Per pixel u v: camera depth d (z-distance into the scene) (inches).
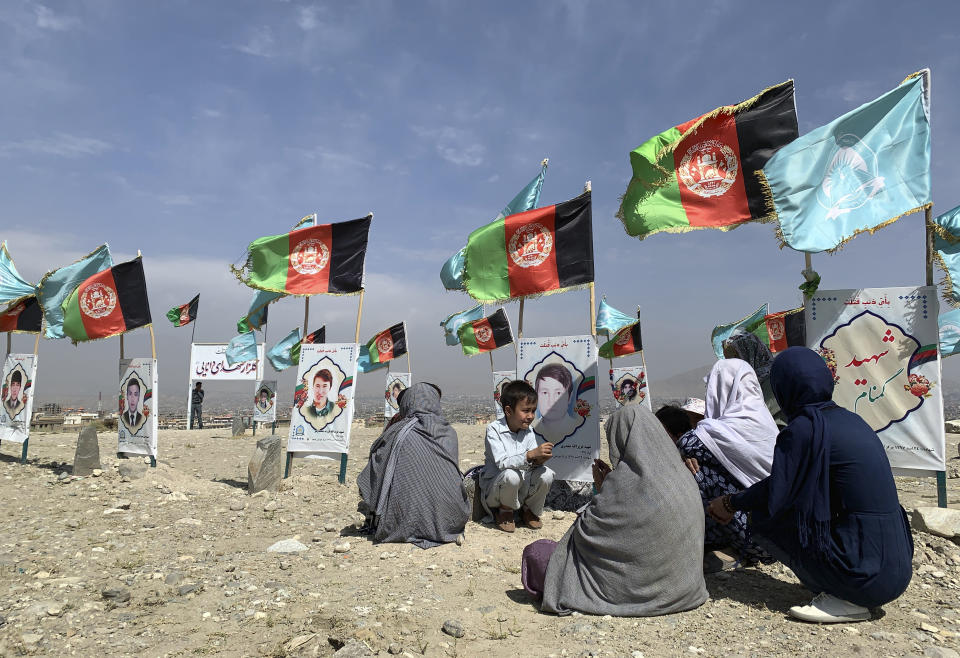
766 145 244.2
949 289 249.9
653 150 253.4
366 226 338.0
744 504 146.9
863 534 133.0
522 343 293.4
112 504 275.7
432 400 233.6
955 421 558.6
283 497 295.9
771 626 134.5
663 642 126.4
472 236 299.9
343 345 338.0
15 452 475.2
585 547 147.9
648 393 598.2
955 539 186.4
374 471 222.8
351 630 132.5
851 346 226.8
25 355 419.5
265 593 160.7
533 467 229.8
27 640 127.6
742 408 171.5
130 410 390.0
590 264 278.1
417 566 185.3
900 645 123.6
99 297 389.1
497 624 139.1
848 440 135.5
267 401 775.1
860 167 215.2
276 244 343.3
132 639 131.0
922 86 215.2
